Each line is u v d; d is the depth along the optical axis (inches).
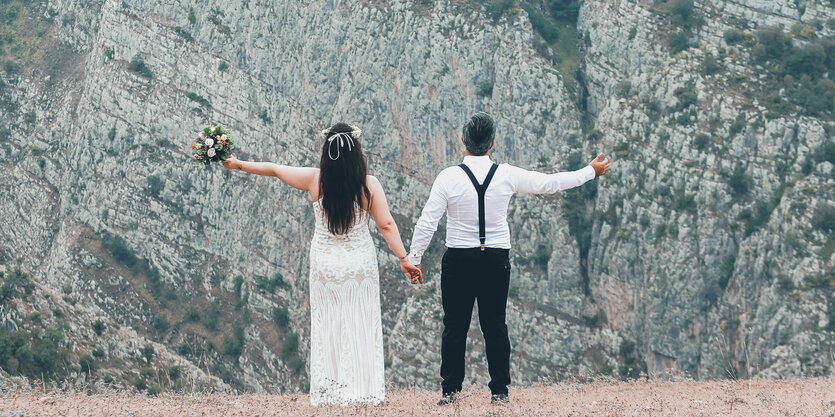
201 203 3809.1
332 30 3533.5
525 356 3006.9
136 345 2358.5
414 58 3385.8
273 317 3469.5
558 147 3304.6
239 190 3720.5
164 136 3993.6
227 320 3577.8
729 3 3331.7
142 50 4148.6
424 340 3002.0
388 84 3430.1
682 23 3321.9
